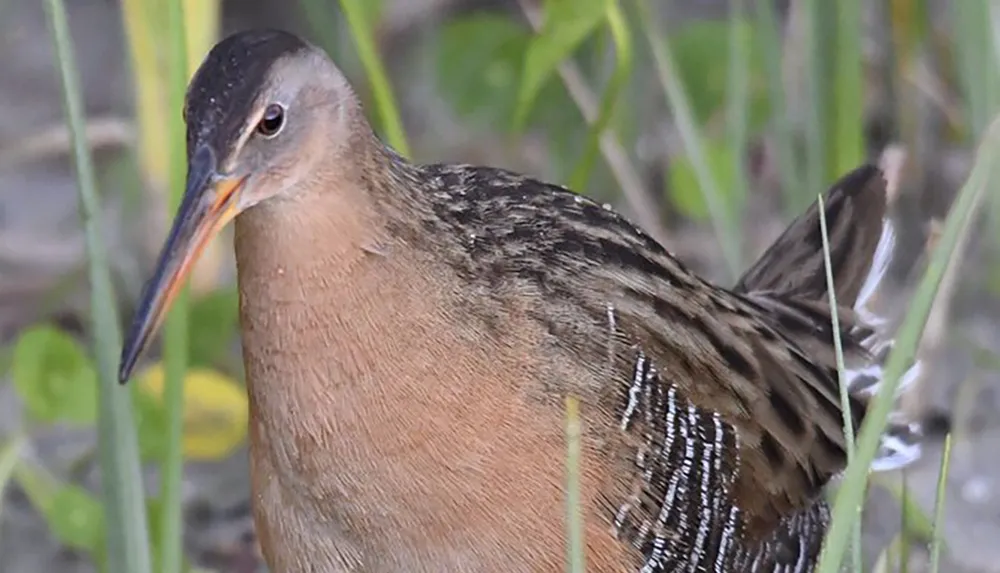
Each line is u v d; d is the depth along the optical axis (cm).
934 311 998
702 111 1165
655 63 1117
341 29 1195
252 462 730
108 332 736
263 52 683
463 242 723
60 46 717
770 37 1027
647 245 791
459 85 1189
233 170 676
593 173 1132
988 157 598
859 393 853
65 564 992
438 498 706
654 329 765
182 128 755
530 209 757
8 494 1020
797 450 813
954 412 1033
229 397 980
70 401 938
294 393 702
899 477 1010
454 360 703
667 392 764
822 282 879
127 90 1263
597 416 734
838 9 953
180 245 674
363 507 708
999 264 1079
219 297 1028
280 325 697
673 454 762
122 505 746
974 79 997
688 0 1374
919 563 961
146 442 914
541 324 727
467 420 704
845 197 897
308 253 689
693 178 1089
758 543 808
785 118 1034
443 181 749
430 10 1312
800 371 824
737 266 999
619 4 1112
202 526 1013
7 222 1225
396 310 696
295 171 682
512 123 1052
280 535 725
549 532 718
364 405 698
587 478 732
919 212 1165
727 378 789
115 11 1440
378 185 700
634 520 750
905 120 1159
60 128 1202
